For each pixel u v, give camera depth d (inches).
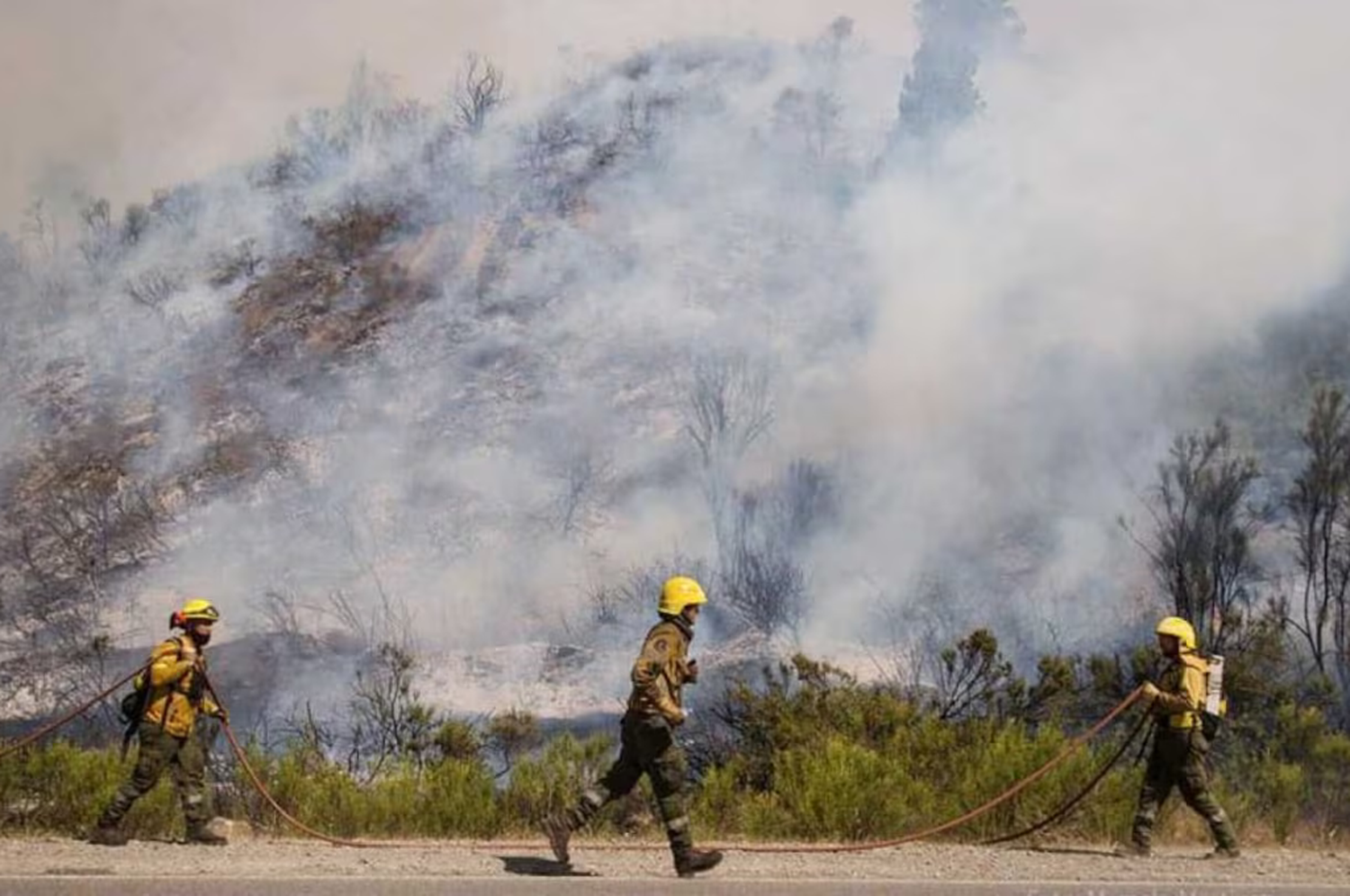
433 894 346.9
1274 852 470.0
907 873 395.9
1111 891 365.1
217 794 522.6
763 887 360.8
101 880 351.3
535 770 528.1
